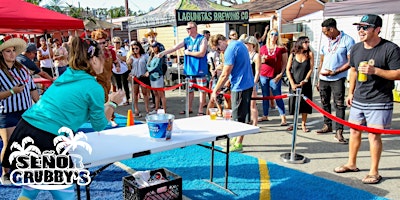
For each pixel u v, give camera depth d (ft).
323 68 18.33
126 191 10.70
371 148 12.82
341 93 17.76
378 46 11.93
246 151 17.12
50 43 36.52
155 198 10.26
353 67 13.52
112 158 8.14
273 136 19.65
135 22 33.86
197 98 33.42
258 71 18.67
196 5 30.73
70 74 7.94
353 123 13.32
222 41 16.37
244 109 15.58
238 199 11.85
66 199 8.43
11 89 12.14
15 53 12.57
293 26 43.80
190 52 22.72
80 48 7.88
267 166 14.78
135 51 25.13
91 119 8.16
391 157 15.76
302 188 12.56
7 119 12.33
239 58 15.01
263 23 58.85
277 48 21.38
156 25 30.96
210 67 29.27
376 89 12.24
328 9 27.94
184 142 9.52
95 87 7.93
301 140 18.71
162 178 11.00
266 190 12.46
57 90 7.89
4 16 16.03
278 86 21.48
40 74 20.10
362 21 11.93
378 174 13.08
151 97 32.73
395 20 32.81
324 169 14.48
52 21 17.72
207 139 10.03
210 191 12.49
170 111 27.32
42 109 7.85
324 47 18.47
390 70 11.53
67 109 7.74
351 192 12.10
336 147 17.35
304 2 49.24
